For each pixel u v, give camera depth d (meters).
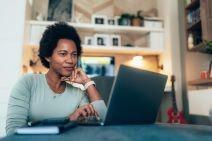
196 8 2.66
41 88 1.13
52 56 1.16
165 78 0.99
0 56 2.55
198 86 2.71
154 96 0.94
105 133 0.63
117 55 3.31
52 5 3.18
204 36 2.33
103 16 3.12
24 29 2.64
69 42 1.16
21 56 2.58
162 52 3.22
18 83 1.11
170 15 3.09
